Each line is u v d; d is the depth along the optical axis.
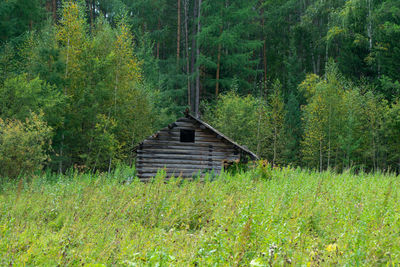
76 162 29.42
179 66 52.84
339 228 7.83
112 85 31.28
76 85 29.67
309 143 39.91
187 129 23.72
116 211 9.66
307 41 57.00
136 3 54.28
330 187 14.54
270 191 13.73
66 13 29.67
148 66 47.25
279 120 42.88
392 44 39.09
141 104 35.16
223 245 6.17
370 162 38.94
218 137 23.97
